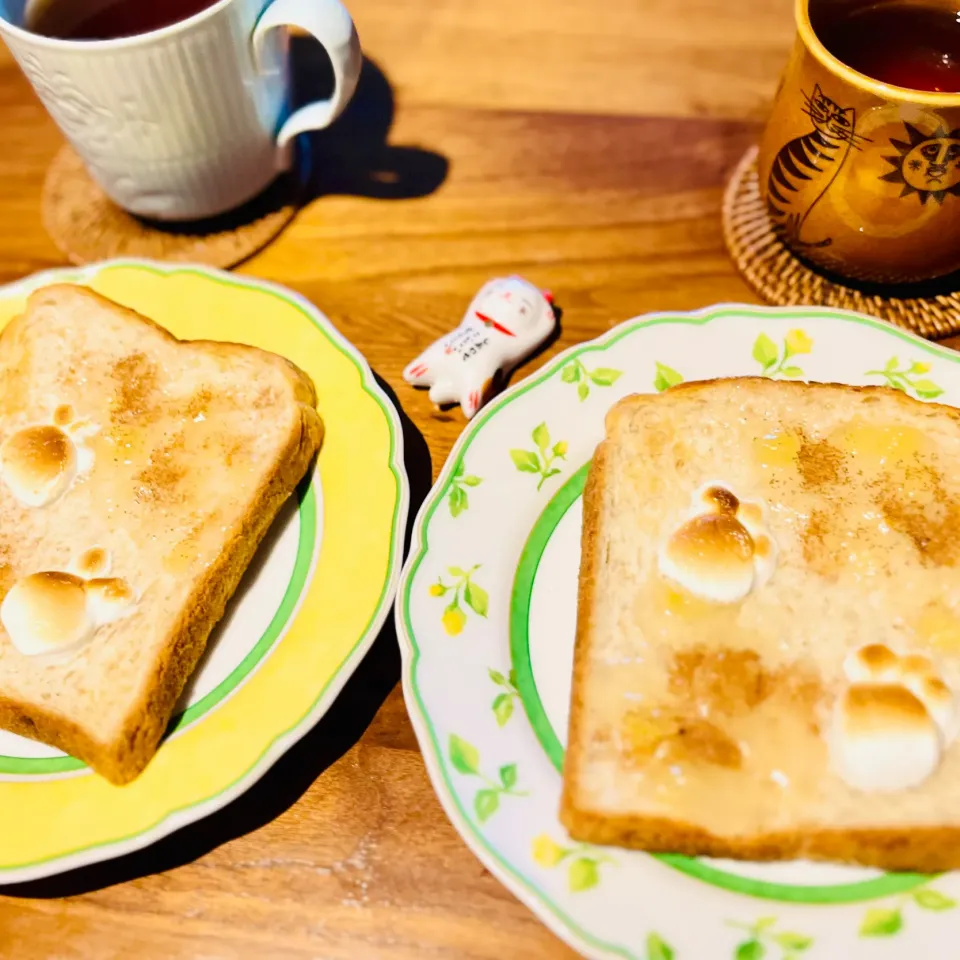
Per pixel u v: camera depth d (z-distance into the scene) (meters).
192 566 0.26
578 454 0.28
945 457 0.26
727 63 0.39
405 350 0.33
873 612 0.24
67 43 0.27
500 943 0.23
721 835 0.21
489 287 0.32
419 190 0.36
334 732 0.26
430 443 0.31
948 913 0.21
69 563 0.26
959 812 0.21
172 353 0.30
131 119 0.30
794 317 0.30
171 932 0.23
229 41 0.29
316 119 0.33
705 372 0.29
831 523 0.25
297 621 0.26
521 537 0.27
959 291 0.32
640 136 0.37
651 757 0.22
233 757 0.24
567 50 0.39
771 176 0.30
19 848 0.23
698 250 0.34
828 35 0.30
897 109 0.25
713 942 0.21
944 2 0.29
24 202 0.37
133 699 0.24
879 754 0.21
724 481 0.26
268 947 0.23
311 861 0.24
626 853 0.22
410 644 0.25
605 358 0.29
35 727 0.25
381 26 0.41
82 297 0.31
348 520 0.27
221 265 0.35
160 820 0.23
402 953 0.23
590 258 0.34
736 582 0.24
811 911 0.21
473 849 0.22
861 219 0.28
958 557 0.24
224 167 0.32
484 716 0.24
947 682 0.23
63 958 0.23
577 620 0.25
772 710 0.22
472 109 0.38
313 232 0.35
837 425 0.27
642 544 0.25
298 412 0.28
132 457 0.28
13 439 0.28
